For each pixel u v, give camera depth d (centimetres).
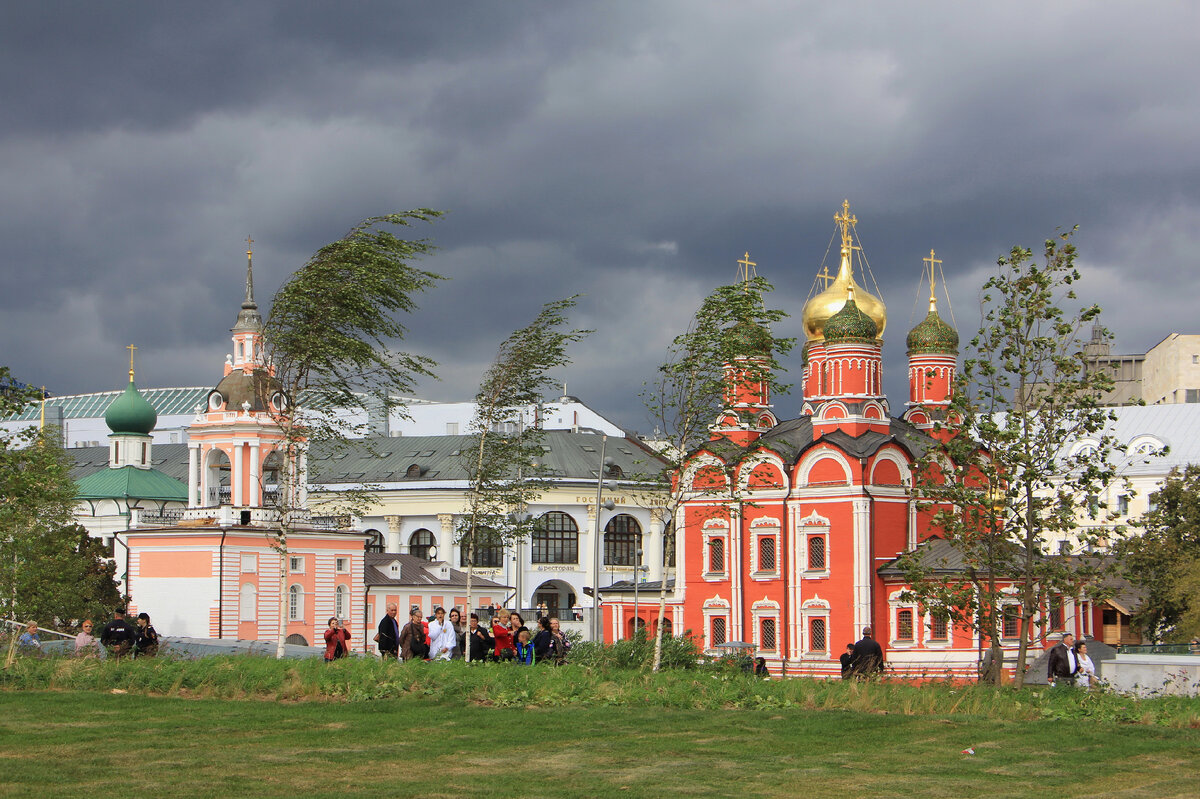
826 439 8888
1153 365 18200
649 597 10962
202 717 3122
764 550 9112
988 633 5281
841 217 9756
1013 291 5234
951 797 2436
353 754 2698
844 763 2714
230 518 9844
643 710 3372
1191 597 7831
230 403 10069
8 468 5781
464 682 3625
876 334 9225
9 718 3048
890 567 8700
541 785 2438
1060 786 2550
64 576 7550
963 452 5325
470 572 6372
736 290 5634
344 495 7150
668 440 5959
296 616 10025
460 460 13575
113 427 13388
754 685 3809
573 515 13638
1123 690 4122
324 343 5606
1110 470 5209
